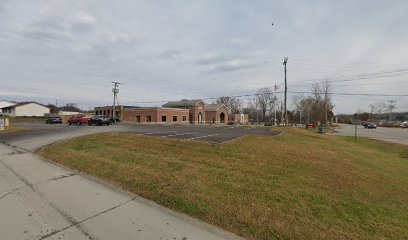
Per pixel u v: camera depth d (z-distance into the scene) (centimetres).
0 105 8688
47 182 650
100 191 578
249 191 552
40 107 7819
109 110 6181
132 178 645
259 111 9062
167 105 6800
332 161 955
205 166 742
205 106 7194
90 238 373
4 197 541
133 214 455
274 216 442
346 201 545
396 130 5012
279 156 907
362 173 845
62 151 1041
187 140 1143
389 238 416
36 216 446
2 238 370
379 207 546
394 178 891
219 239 371
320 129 3597
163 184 591
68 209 477
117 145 1089
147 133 1547
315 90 6875
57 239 369
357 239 392
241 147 1010
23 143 1409
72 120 3750
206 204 484
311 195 552
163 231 394
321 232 399
